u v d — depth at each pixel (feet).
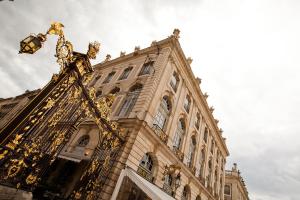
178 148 55.67
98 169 34.14
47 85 18.94
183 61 60.95
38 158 18.89
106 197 32.14
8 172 16.40
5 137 15.51
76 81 21.13
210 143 80.48
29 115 16.92
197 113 71.56
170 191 48.14
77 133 48.57
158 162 44.16
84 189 30.04
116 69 68.44
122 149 36.65
